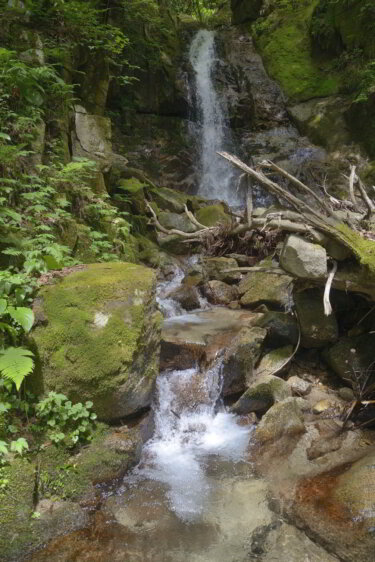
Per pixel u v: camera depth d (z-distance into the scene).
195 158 10.25
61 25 6.17
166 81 10.46
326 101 10.38
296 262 3.76
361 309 4.40
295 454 3.48
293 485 3.15
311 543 2.67
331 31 10.69
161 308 5.33
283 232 5.06
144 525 2.85
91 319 3.33
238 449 3.63
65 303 3.37
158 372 4.05
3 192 4.25
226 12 15.73
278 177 9.27
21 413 3.13
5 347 3.14
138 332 3.42
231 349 4.18
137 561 2.59
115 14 9.71
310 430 3.72
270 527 2.81
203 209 7.41
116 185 7.46
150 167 9.52
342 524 2.73
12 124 4.52
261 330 4.39
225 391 4.15
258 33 12.72
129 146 9.55
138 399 3.50
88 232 5.07
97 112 7.00
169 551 2.65
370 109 9.23
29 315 3.12
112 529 2.81
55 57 5.84
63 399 3.18
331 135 9.84
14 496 2.79
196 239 6.26
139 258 6.47
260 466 3.41
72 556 2.61
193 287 5.88
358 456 3.37
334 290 4.35
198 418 4.01
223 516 2.93
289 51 11.72
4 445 2.85
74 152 6.03
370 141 9.21
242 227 4.85
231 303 5.70
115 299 3.44
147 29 10.79
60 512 2.86
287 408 3.74
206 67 11.59
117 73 9.34
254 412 4.05
